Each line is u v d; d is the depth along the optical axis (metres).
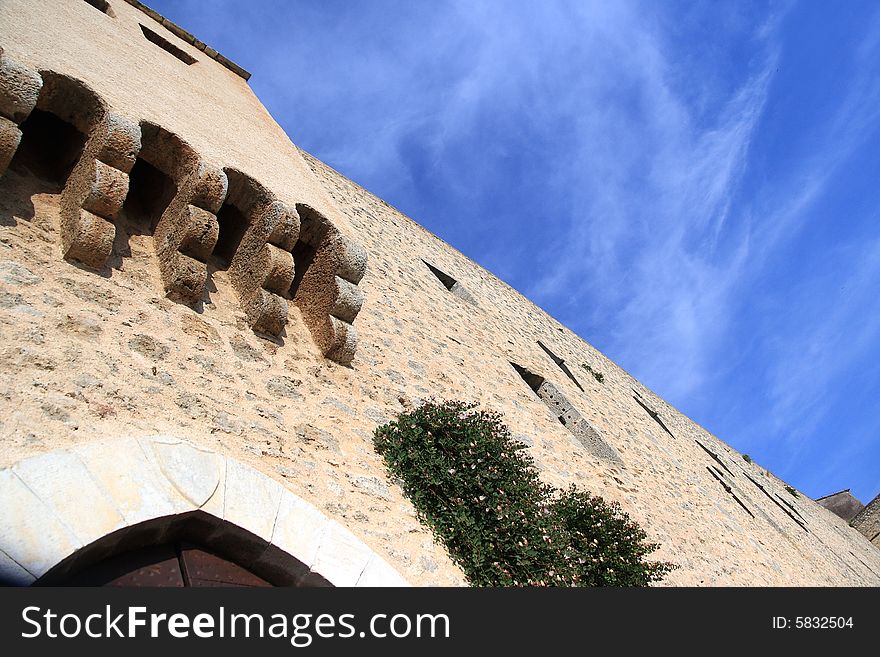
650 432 15.22
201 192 4.86
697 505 12.64
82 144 4.62
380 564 4.29
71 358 3.69
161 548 3.55
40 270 4.00
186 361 4.40
